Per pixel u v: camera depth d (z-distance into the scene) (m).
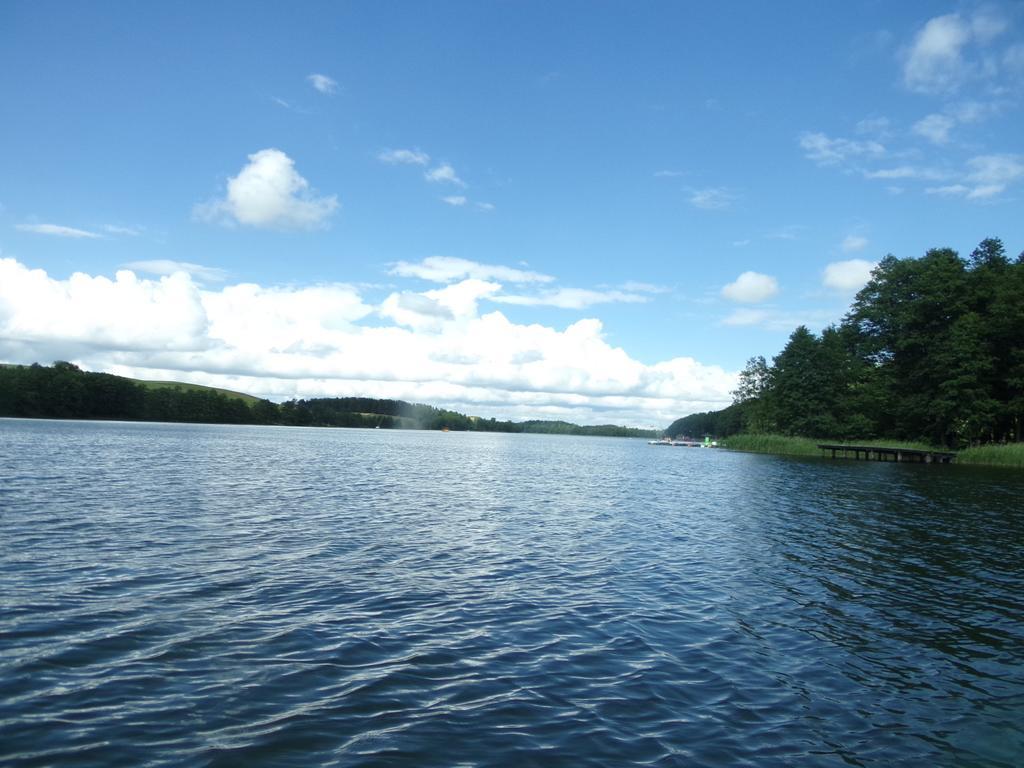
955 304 86.81
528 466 68.38
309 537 21.17
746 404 121.44
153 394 176.25
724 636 12.87
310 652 11.00
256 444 87.94
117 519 22.81
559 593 15.55
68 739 7.75
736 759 8.09
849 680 10.88
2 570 15.33
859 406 98.19
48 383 148.50
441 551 19.95
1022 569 19.30
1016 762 8.34
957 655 12.19
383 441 132.88
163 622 12.15
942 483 47.94
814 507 33.38
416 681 10.02
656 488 43.91
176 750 7.60
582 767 7.65
